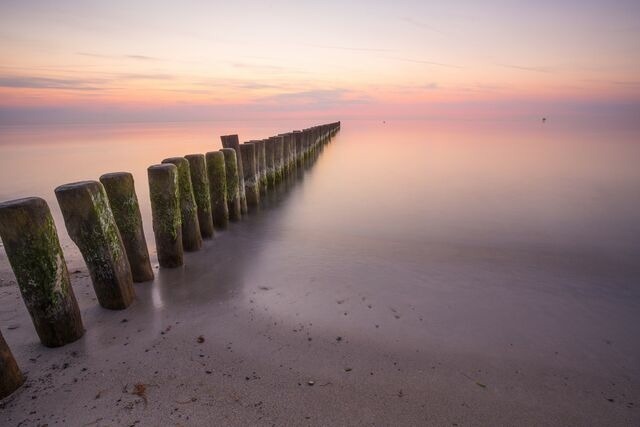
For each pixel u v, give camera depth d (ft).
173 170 13.88
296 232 21.11
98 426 7.13
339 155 59.36
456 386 8.48
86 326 10.34
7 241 8.52
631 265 16.89
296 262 16.22
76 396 7.84
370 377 8.68
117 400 7.76
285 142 37.01
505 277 15.23
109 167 47.09
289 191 32.50
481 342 10.36
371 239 20.30
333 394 8.09
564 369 9.28
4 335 9.86
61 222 23.99
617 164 46.57
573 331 11.15
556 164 47.09
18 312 11.12
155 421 7.27
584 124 158.40
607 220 24.38
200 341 9.86
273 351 9.55
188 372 8.64
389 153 61.36
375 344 10.04
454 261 17.02
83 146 78.28
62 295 9.27
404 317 11.61
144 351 9.35
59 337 9.35
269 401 7.85
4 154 62.39
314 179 38.63
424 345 10.09
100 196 10.53
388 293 13.37
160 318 10.90
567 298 13.41
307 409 7.66
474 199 30.17
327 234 20.99
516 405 7.97
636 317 12.14
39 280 8.87
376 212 26.21
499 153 59.11
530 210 26.84
